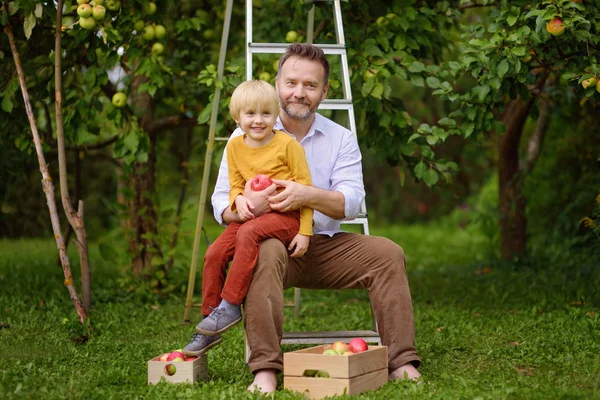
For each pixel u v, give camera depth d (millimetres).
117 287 6496
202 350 3635
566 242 7418
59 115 5012
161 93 6320
